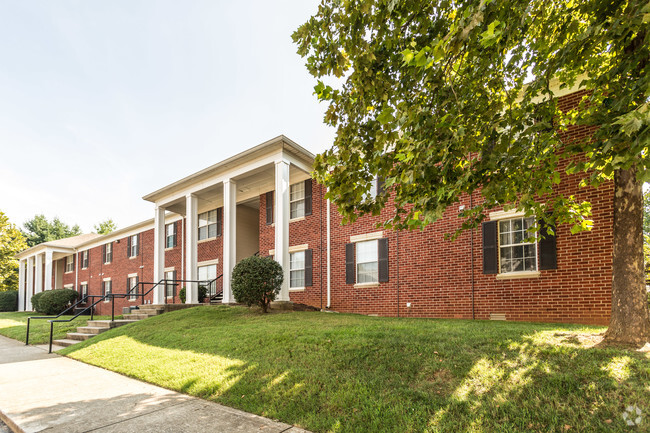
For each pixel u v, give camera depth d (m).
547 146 4.54
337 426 3.53
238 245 18.05
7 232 31.47
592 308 7.92
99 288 26.83
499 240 9.55
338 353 5.48
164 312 12.81
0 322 18.64
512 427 3.17
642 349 4.43
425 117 3.86
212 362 6.01
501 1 3.43
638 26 3.36
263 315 10.04
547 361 4.24
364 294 12.12
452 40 3.39
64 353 8.88
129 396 5.00
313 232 13.97
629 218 5.00
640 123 2.60
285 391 4.47
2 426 4.31
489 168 3.99
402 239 11.40
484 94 4.70
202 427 3.76
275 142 12.38
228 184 14.15
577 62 4.26
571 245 8.34
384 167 4.30
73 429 3.84
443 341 5.44
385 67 4.36
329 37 4.29
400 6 3.79
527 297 8.86
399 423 3.44
